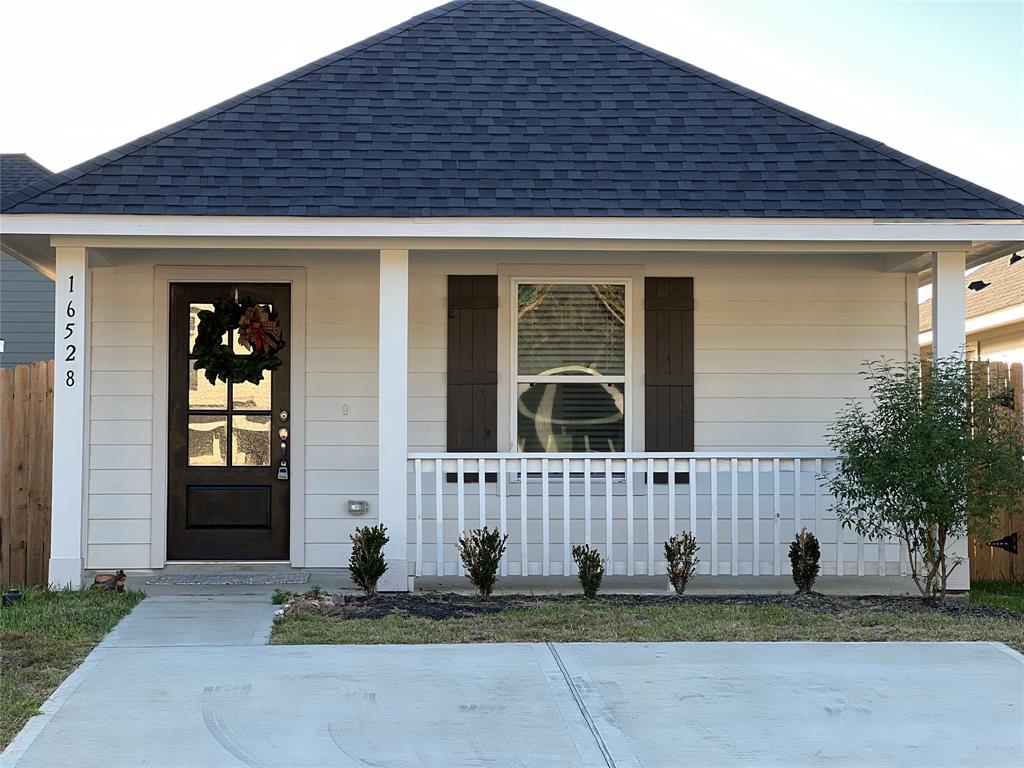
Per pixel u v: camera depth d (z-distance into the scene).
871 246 8.84
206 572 9.71
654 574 8.82
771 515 9.84
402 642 7.02
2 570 10.23
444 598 8.50
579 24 10.56
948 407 8.22
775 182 8.84
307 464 9.88
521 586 9.32
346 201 8.46
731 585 9.33
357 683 6.03
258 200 8.43
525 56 10.15
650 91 9.81
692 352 10.02
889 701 5.77
